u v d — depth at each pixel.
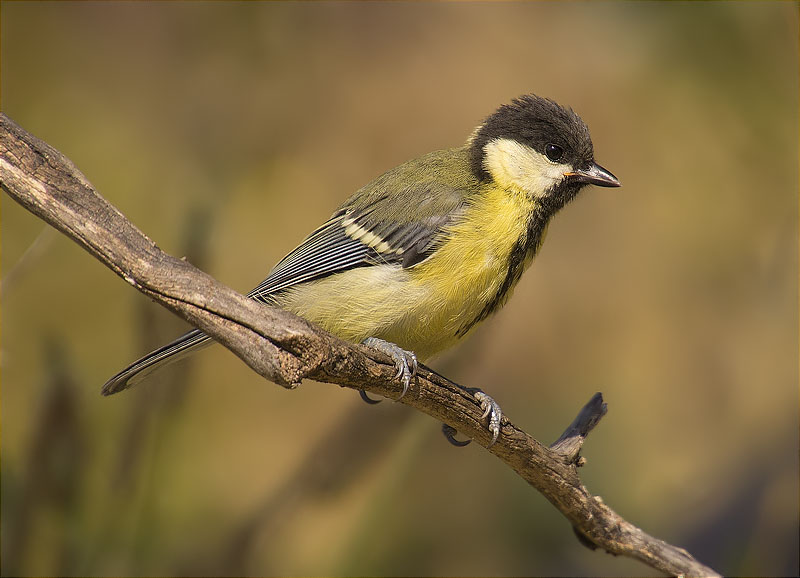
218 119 13.04
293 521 9.85
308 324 5.28
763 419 11.50
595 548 7.69
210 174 12.75
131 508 8.98
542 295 12.87
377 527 10.17
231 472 10.53
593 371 12.37
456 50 13.51
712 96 13.34
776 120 13.12
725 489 10.53
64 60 12.73
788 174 13.20
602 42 13.60
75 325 10.70
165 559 9.26
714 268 13.06
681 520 10.52
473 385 12.08
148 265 5.07
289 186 12.80
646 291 12.92
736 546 9.69
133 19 13.08
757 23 12.95
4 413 9.16
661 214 13.45
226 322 5.12
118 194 12.23
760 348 12.43
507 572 10.52
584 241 13.41
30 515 8.27
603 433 11.62
